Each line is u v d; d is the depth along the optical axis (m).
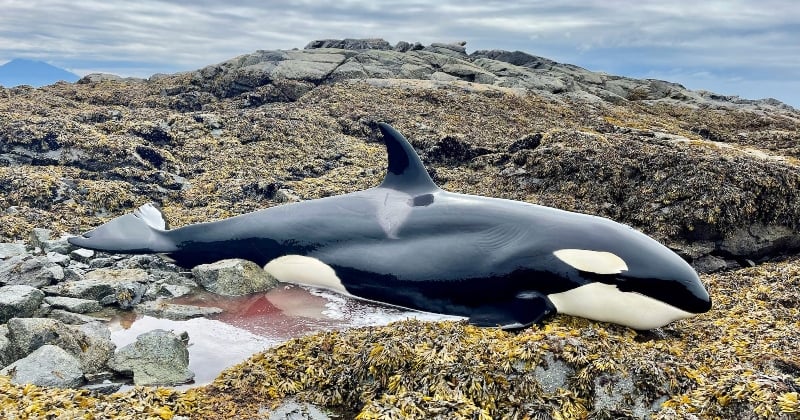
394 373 5.75
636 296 7.09
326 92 19.84
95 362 6.36
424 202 8.39
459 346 5.85
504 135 16.61
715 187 10.66
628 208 11.34
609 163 12.02
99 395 5.43
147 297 8.21
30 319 6.47
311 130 16.27
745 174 10.80
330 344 6.36
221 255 9.04
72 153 13.18
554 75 29.19
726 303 8.09
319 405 5.72
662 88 31.73
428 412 5.07
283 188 12.83
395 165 8.80
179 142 15.07
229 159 14.29
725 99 32.59
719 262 10.20
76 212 11.22
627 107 25.70
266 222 8.97
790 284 8.63
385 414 5.03
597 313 7.23
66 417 4.88
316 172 14.22
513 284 7.43
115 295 8.00
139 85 23.58
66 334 6.41
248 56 25.78
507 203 8.11
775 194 10.60
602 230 7.44
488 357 5.66
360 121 17.23
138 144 13.88
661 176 11.37
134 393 5.47
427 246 7.96
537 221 7.67
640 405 5.23
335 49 28.20
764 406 4.68
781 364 6.02
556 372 5.49
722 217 10.34
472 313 7.62
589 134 13.66
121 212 11.76
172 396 5.54
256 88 21.69
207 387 5.87
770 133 19.30
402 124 16.67
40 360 5.89
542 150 13.05
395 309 8.00
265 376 5.97
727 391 4.93
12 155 13.04
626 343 5.95
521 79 26.59
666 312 7.08
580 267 7.18
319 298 8.36
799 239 10.63
